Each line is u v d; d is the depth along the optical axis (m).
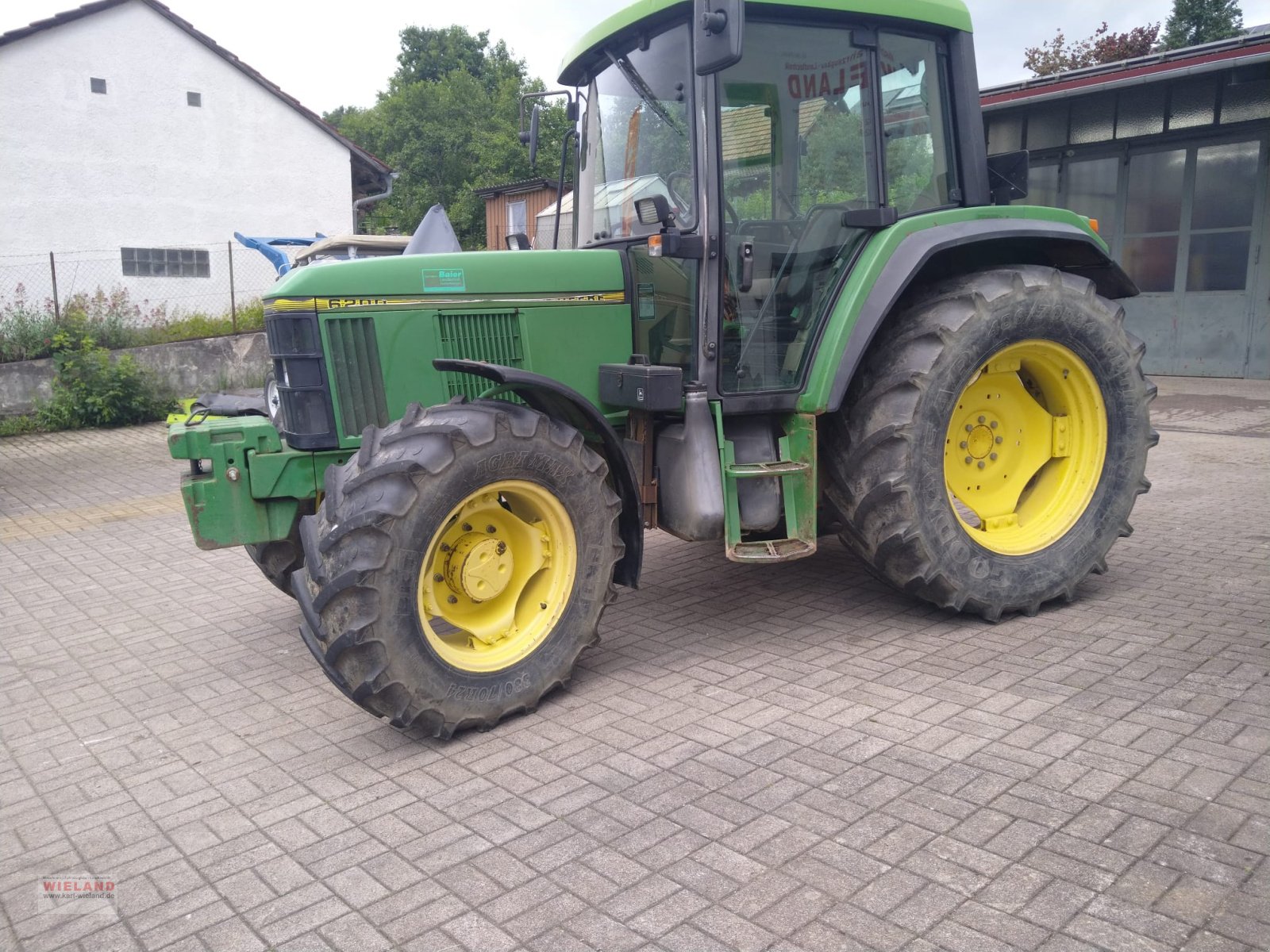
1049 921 2.22
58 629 4.89
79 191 15.62
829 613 4.49
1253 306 10.82
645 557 5.63
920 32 4.31
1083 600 4.48
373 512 3.11
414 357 3.81
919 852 2.52
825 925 2.25
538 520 3.63
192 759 3.36
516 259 3.93
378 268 3.76
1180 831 2.54
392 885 2.52
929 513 3.97
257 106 17.11
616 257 4.11
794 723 3.33
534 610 3.62
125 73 15.77
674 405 3.73
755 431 4.10
